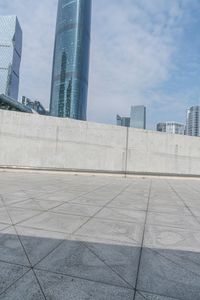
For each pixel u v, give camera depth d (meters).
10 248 4.38
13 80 153.00
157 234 5.52
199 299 3.18
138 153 21.02
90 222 6.15
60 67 149.75
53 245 4.59
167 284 3.49
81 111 146.00
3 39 150.62
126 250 4.54
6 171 17.28
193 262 4.19
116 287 3.35
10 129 17.50
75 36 146.88
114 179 18.59
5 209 7.00
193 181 21.14
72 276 3.57
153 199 10.12
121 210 7.68
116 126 20.48
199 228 6.16
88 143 19.61
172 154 22.02
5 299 2.99
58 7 160.88
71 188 11.89
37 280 3.42
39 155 18.20
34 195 9.35
